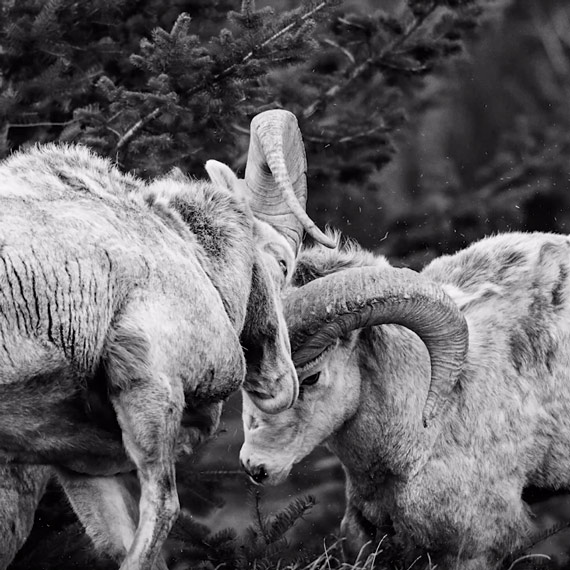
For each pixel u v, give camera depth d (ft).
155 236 60.18
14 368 55.57
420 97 140.67
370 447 74.90
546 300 78.59
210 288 61.00
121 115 87.20
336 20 114.52
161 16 99.35
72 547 78.38
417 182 170.60
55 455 60.34
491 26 227.61
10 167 59.47
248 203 67.21
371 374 74.43
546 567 79.30
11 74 89.97
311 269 75.05
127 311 57.67
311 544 83.20
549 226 136.67
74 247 56.75
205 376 60.34
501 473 75.51
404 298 70.79
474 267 80.89
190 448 63.36
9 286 55.11
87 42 94.07
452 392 75.00
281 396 66.23
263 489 102.53
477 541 74.90
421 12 114.83
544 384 77.41
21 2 89.71
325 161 109.60
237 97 88.22
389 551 74.69
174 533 78.95
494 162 142.72
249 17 87.66
